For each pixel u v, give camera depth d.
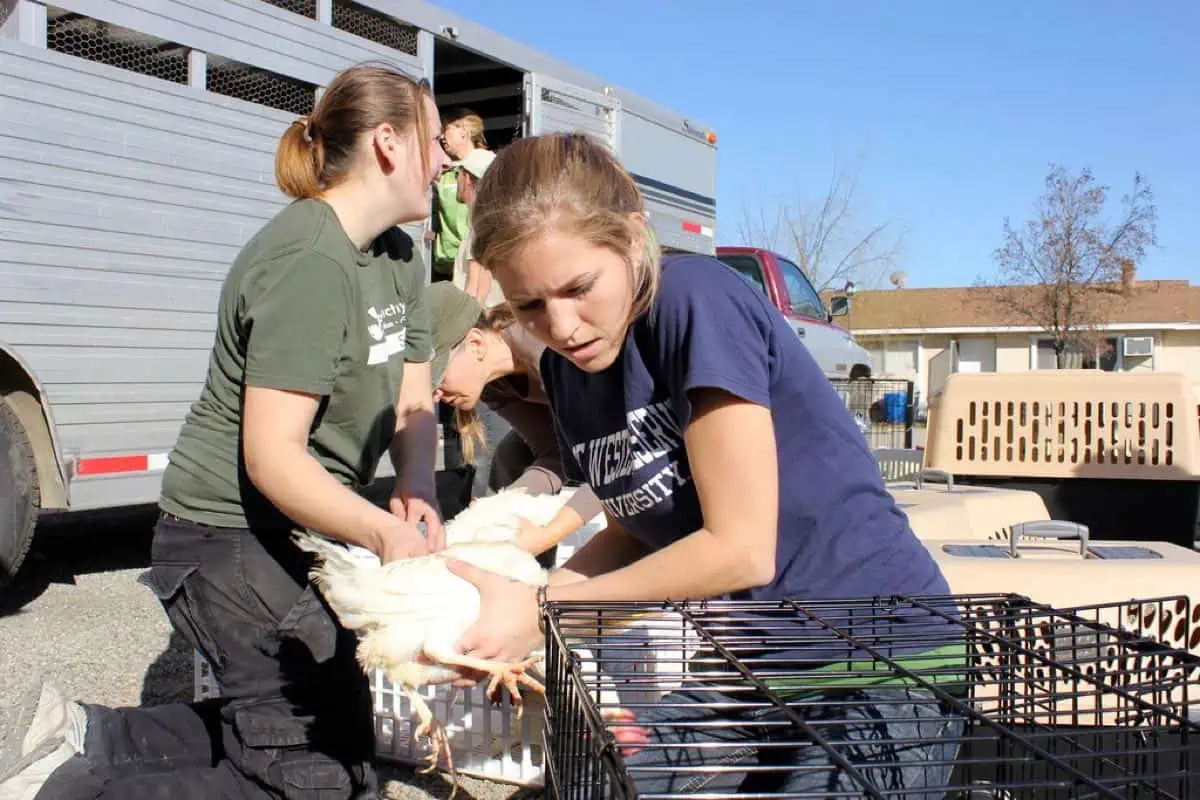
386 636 1.87
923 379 45.03
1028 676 2.04
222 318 2.51
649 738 1.91
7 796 2.62
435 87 8.93
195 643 2.68
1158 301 41.81
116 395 5.68
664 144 10.45
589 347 1.84
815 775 1.74
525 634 1.89
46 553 7.16
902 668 1.74
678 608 1.91
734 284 1.87
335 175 2.55
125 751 2.86
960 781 2.17
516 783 3.36
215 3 5.98
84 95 5.48
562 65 8.91
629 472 2.06
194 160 6.02
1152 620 2.89
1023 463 5.50
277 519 2.57
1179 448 5.22
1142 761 1.89
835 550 2.00
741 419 1.79
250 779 2.65
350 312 2.51
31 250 5.28
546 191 1.71
